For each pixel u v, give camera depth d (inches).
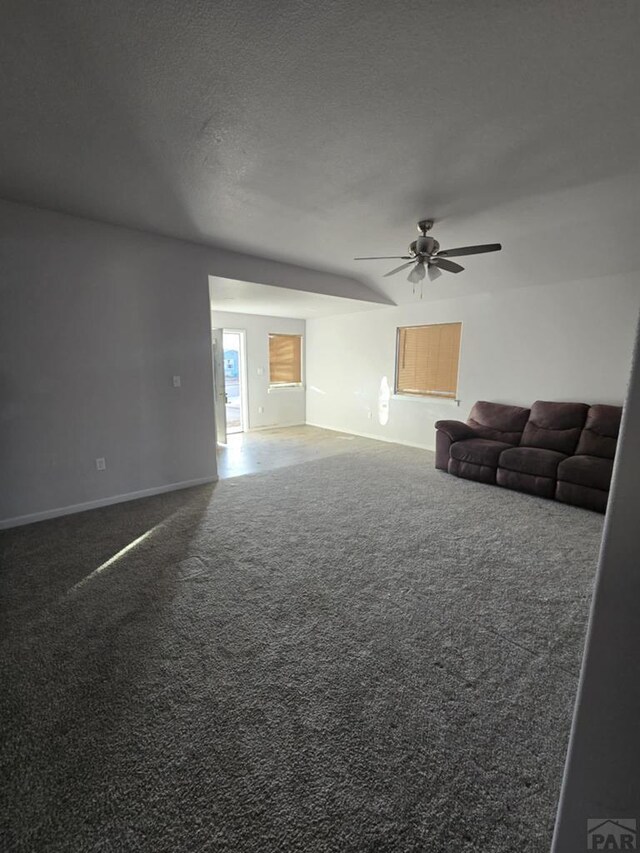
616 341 155.6
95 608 80.4
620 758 25.5
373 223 128.7
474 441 174.2
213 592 86.4
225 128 78.1
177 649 68.8
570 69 61.9
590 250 141.6
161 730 53.4
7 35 54.8
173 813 43.6
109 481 139.4
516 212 119.6
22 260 115.2
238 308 240.1
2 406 116.3
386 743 51.8
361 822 42.8
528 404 182.2
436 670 64.4
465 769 48.5
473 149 85.8
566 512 133.7
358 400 264.1
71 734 52.7
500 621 77.2
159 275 142.5
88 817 43.1
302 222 128.2
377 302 221.1
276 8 51.4
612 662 25.1
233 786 46.4
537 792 45.9
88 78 63.9
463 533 117.1
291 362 295.6
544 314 173.6
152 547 107.4
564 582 91.4
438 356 217.8
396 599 84.1
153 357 144.7
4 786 46.2
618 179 99.0
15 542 110.1
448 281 189.6
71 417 128.9
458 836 41.6
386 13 52.0
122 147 84.8
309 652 68.3
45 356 122.1
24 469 121.7
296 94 68.3
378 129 78.4
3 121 75.2
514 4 50.5
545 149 85.4
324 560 100.7
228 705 57.5
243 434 268.1
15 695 59.0
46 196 109.0
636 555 23.1
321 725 54.3
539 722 55.1
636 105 70.3
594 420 150.6
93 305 129.5
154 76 63.7
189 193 107.2
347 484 163.3
